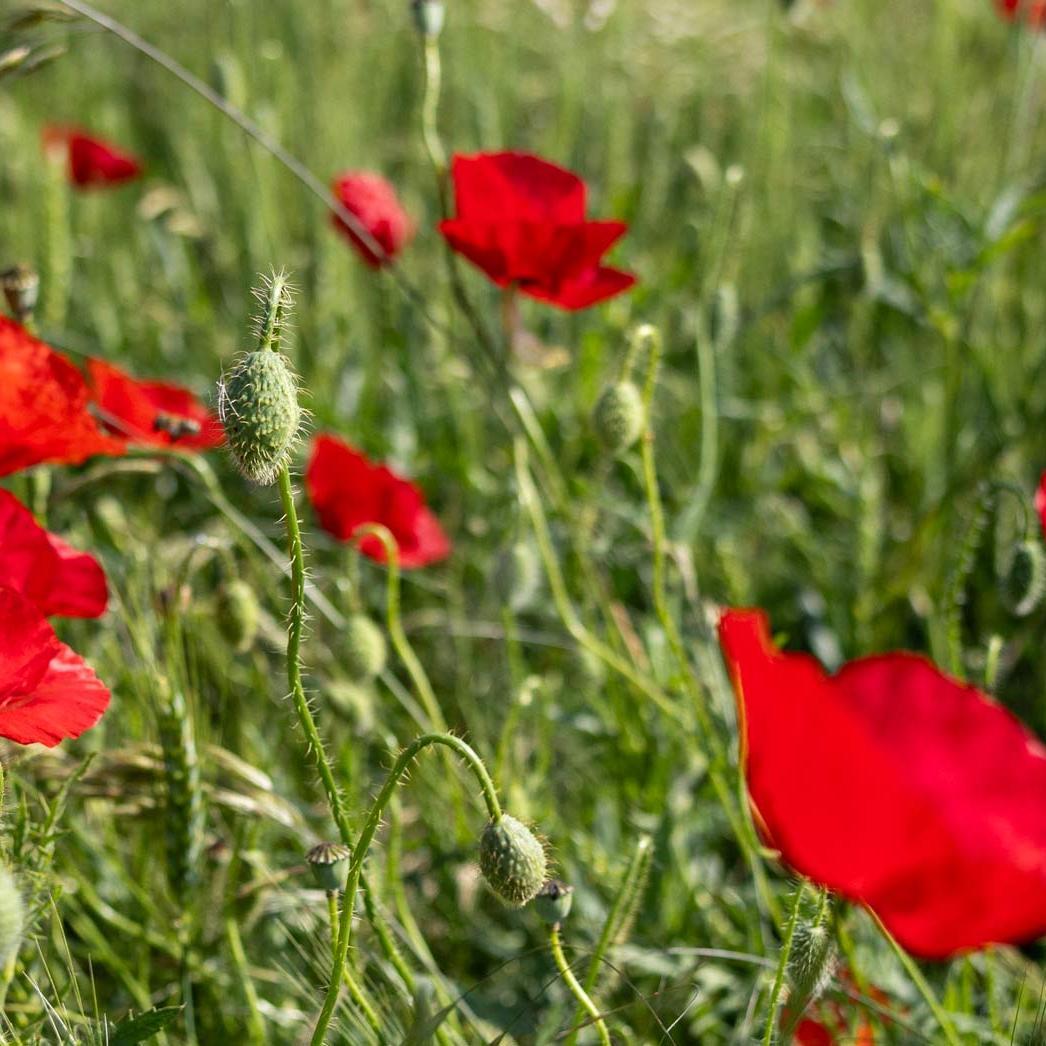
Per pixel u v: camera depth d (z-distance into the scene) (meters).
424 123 0.93
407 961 0.86
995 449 1.13
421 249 1.55
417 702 1.02
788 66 1.76
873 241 1.09
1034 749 0.72
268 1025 0.85
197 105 1.76
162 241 1.54
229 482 1.15
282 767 0.95
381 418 1.37
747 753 0.70
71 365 0.78
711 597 1.10
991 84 1.66
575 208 0.90
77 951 0.85
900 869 0.68
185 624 0.87
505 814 0.73
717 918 0.92
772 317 1.39
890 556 1.16
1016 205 1.07
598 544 1.00
